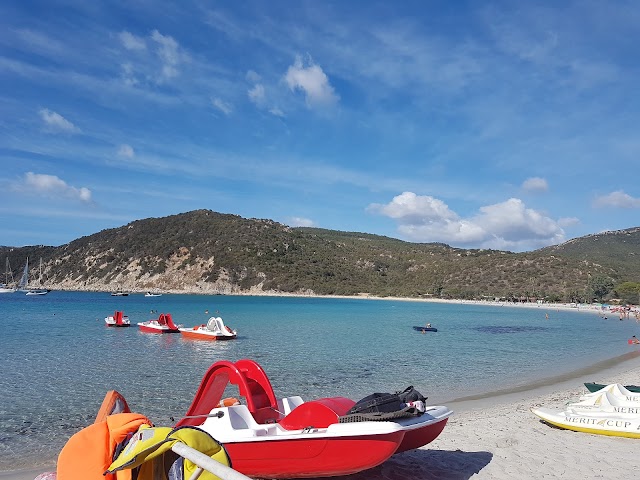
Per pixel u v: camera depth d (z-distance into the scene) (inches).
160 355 888.9
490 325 2027.6
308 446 229.6
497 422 426.9
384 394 244.2
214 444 123.3
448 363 860.6
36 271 6924.2
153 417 456.1
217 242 6304.1
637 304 4229.8
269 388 264.8
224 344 1073.5
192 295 5315.0
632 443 350.3
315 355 914.7
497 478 275.0
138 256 6318.9
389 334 1417.3
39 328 1408.7
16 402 514.0
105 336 1203.9
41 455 354.6
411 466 293.3
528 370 810.8
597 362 935.0
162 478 124.3
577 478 276.2
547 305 4200.3
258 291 5649.6
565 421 394.0
